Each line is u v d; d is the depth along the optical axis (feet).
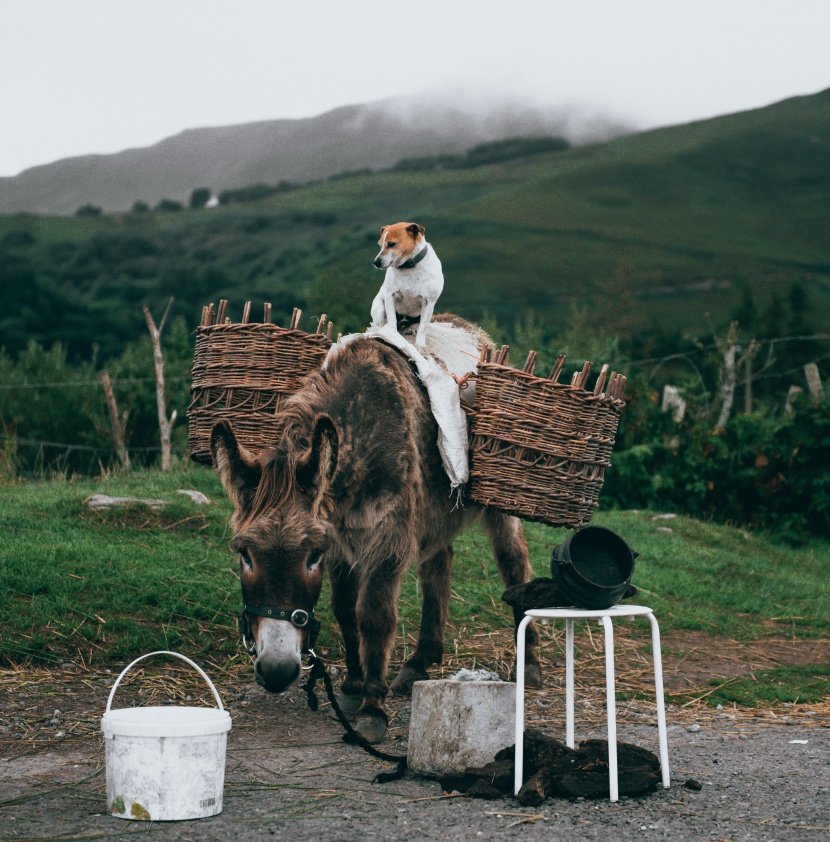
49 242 425.28
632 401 37.42
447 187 513.45
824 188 444.55
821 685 18.33
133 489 26.96
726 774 12.25
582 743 12.31
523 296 292.61
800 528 34.88
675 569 27.17
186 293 296.51
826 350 98.48
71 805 10.78
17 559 19.17
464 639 19.99
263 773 12.18
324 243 386.11
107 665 16.39
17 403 42.57
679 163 484.33
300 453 12.54
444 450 14.96
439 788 11.62
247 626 11.66
